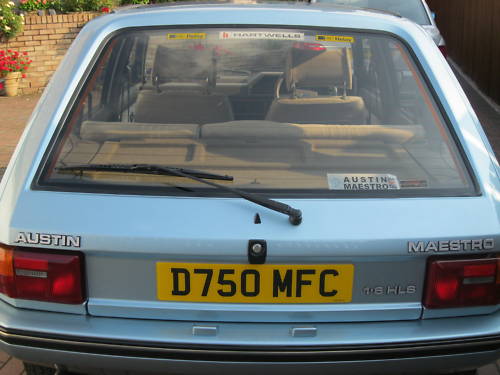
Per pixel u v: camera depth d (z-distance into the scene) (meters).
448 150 2.39
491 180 2.31
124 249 2.13
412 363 2.18
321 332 2.15
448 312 2.21
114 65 2.64
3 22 10.67
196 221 2.14
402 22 2.87
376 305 2.19
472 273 2.17
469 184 2.29
